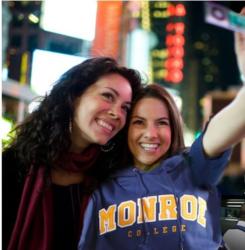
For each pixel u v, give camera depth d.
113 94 1.37
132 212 1.26
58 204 1.35
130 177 1.34
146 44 24.52
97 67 1.41
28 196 1.34
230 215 1.53
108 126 1.36
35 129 1.42
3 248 1.33
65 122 1.41
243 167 11.29
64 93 1.42
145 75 1.52
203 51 32.16
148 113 1.36
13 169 1.41
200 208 1.24
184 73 31.33
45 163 1.37
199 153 1.21
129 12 23.31
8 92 11.43
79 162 1.39
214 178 1.23
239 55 1.07
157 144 1.35
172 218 1.23
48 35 16.33
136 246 1.22
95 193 1.33
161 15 25.34
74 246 1.31
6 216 1.35
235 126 1.08
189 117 25.81
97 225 1.27
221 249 1.38
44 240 1.29
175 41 23.64
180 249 1.19
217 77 31.52
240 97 1.06
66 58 13.77
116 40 21.05
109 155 1.44
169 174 1.30
